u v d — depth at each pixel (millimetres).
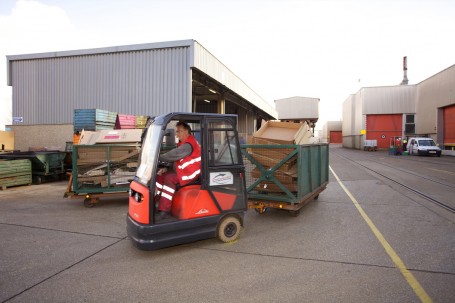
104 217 6262
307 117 54250
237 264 3852
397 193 8570
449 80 28203
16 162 9883
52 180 11617
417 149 27812
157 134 4273
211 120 4488
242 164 4754
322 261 3914
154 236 4031
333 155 29172
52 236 5016
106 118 11250
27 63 15656
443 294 3051
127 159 7574
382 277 3436
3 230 5336
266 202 6129
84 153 7172
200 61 14289
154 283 3359
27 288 3260
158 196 4477
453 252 4164
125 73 14312
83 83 14859
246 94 25000
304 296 3041
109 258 4086
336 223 5668
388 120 40250
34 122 15547
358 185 10109
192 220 4281
